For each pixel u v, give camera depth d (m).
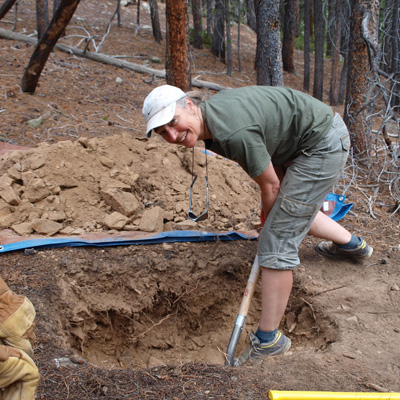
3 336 1.46
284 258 2.46
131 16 13.95
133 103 6.85
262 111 2.20
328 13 11.79
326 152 2.39
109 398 1.97
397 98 8.45
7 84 6.36
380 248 3.53
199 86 9.02
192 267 3.21
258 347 2.58
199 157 4.22
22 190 3.45
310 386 2.09
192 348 3.18
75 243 3.10
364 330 2.66
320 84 9.93
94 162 3.79
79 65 8.07
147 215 3.47
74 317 2.75
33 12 11.51
